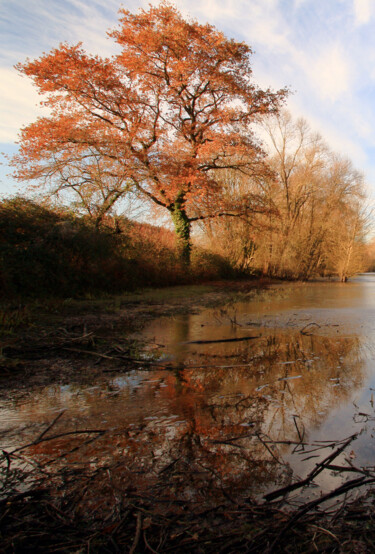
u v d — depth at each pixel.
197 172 20.14
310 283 26.70
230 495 2.17
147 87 21.09
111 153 19.09
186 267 21.58
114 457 2.61
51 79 18.89
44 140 18.59
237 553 1.72
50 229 12.63
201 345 6.21
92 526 1.91
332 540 1.79
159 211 23.64
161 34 19.64
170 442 2.83
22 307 8.98
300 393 3.92
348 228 30.88
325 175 34.00
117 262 15.05
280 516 1.97
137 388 4.06
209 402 3.66
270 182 24.72
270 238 28.47
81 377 4.42
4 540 1.78
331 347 6.08
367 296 15.83
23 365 4.84
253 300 13.98
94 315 9.18
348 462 2.53
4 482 2.30
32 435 2.94
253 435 2.95
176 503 2.09
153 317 9.32
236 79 22.50
